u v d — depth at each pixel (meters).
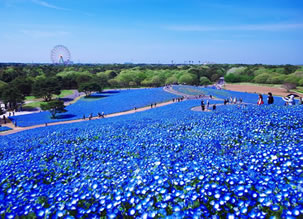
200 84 134.75
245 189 3.99
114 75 158.50
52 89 85.31
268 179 4.48
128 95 86.06
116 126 20.45
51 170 7.66
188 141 10.16
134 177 5.65
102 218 3.95
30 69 160.25
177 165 6.11
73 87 129.62
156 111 41.25
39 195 5.08
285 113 13.74
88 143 12.16
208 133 11.48
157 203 4.08
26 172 7.12
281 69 131.50
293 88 88.69
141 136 13.09
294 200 3.58
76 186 5.37
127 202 4.38
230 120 14.70
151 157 7.74
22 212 4.04
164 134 12.86
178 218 3.36
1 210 4.29
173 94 77.06
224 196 3.81
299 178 4.35
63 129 24.61
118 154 9.04
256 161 5.84
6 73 118.56
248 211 3.61
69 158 9.30
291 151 6.10
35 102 84.06
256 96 67.38
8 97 68.25
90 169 7.03
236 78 127.88
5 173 7.25
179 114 30.06
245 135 9.71
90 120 42.44
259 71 130.62
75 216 4.07
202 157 7.20
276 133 9.27
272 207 3.46
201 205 3.78
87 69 184.62
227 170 5.38
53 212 4.24
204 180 4.66
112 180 5.56
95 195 4.62
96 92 109.62
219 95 71.56
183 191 4.35
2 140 21.61
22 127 43.50
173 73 161.25
